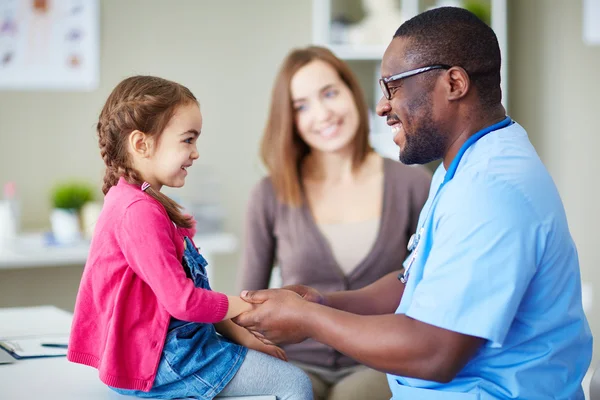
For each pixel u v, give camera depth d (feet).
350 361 6.24
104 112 4.58
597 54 12.56
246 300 4.43
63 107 11.48
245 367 4.38
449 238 3.92
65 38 11.41
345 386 5.74
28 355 5.08
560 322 4.12
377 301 5.46
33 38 11.29
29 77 11.31
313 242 6.58
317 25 11.19
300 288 5.17
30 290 11.46
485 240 3.84
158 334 4.23
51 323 6.14
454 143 4.40
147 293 4.28
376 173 6.89
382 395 5.65
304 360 6.28
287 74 6.79
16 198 10.87
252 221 6.97
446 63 4.25
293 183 6.77
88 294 4.38
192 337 4.33
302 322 4.24
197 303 4.17
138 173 4.52
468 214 3.89
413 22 4.42
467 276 3.82
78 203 10.71
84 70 11.51
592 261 12.67
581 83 12.58
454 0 11.63
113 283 4.26
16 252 9.57
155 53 11.80
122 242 4.23
